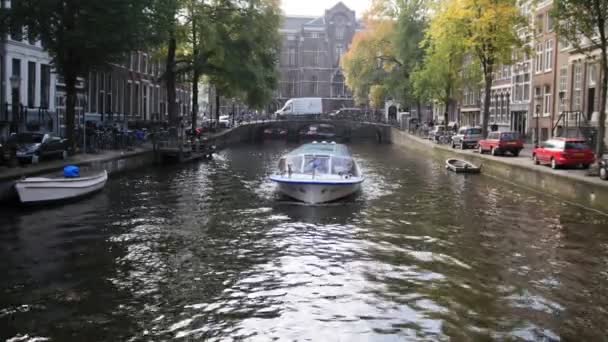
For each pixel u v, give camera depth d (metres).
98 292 12.07
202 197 24.08
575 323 10.63
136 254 14.97
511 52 39.91
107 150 34.00
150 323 10.55
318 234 17.59
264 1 47.56
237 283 12.77
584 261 14.59
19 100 34.00
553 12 25.33
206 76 56.62
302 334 10.19
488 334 10.14
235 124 74.31
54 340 9.80
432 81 50.47
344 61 68.25
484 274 13.49
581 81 40.03
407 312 11.13
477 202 23.67
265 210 21.41
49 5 24.33
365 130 86.62
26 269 13.54
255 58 49.34
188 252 15.26
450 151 45.19
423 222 19.48
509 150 38.47
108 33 25.28
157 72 58.53
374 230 18.20
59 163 25.14
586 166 28.81
